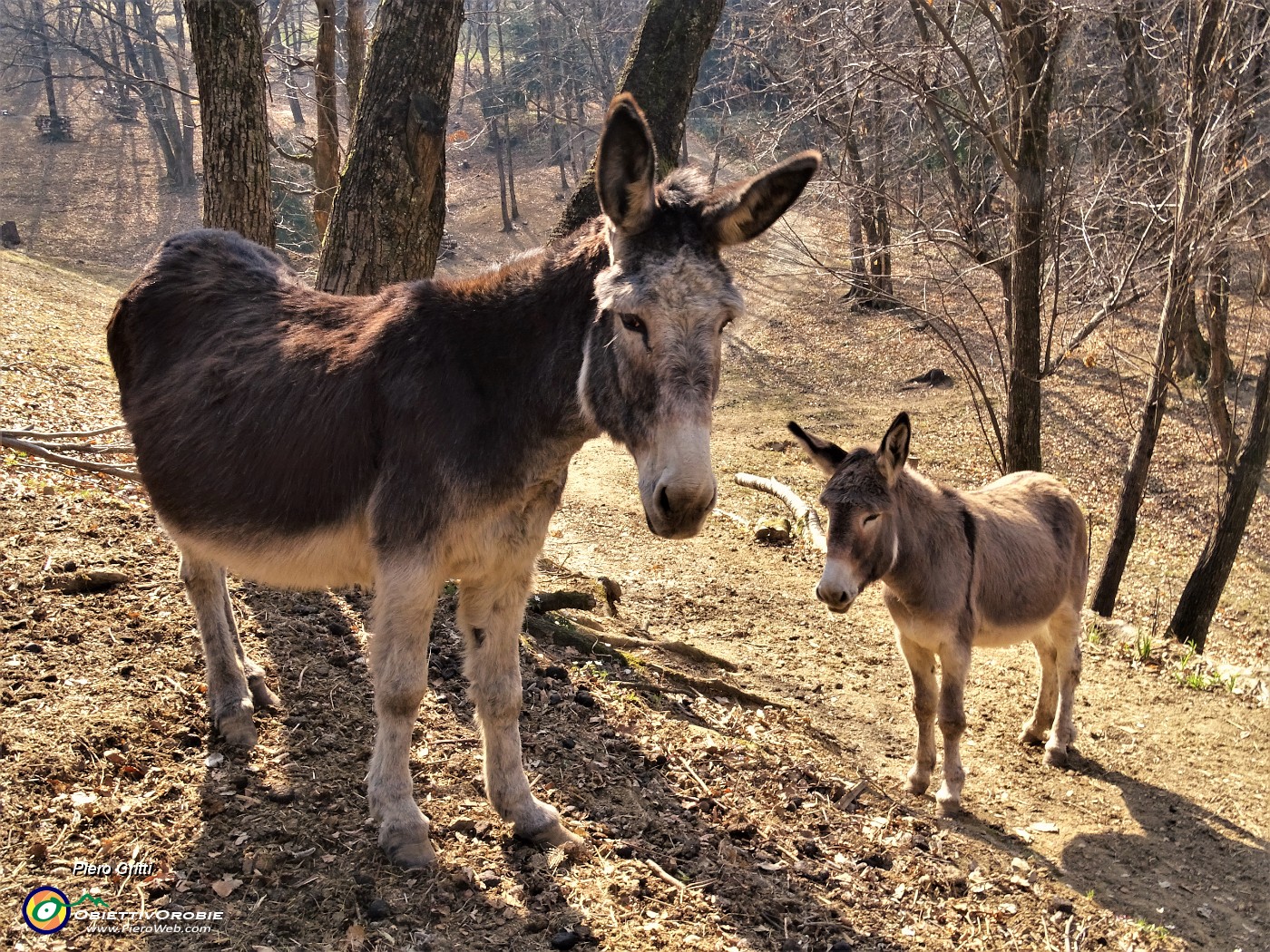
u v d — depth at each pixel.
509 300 3.54
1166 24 12.63
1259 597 14.85
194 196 42.47
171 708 4.26
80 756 3.80
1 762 3.66
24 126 49.84
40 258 33.84
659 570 10.16
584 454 16.94
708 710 6.11
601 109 44.94
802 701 7.07
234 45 7.13
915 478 6.03
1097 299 13.09
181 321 4.32
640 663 6.50
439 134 6.53
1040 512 6.91
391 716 3.59
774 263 31.22
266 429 3.75
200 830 3.61
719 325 2.97
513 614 3.92
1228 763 7.05
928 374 23.59
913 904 4.45
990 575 6.13
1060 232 13.08
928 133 15.45
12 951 2.92
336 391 3.65
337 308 4.07
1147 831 5.95
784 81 14.06
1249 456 11.41
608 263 3.30
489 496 3.47
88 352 14.59
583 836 4.12
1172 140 13.72
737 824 4.61
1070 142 15.22
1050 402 21.70
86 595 4.99
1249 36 12.95
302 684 4.77
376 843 3.68
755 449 18.88
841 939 3.93
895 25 13.49
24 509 5.80
